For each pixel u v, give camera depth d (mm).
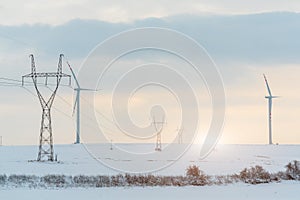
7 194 100188
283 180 129375
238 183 122938
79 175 120312
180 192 106250
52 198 96125
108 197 98250
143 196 100188
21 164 174750
